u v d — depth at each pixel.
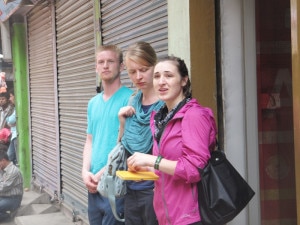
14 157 9.27
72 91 6.39
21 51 8.80
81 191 6.11
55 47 6.99
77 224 6.20
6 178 6.85
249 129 3.30
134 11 4.43
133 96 3.15
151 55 2.97
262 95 3.45
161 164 2.43
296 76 2.34
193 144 2.36
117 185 3.00
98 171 3.44
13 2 7.30
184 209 2.45
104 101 3.48
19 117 8.82
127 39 4.61
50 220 6.58
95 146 3.47
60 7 6.72
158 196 2.59
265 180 3.47
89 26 5.64
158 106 2.92
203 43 3.24
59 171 6.99
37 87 8.19
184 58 3.28
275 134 3.47
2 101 10.05
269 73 3.45
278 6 3.43
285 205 3.50
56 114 7.03
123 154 3.04
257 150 3.32
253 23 3.29
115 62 3.43
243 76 3.29
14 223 6.97
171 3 3.46
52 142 7.39
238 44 3.27
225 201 2.35
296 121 2.35
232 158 3.28
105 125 3.41
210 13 3.24
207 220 2.40
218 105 3.29
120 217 3.38
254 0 3.29
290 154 3.49
